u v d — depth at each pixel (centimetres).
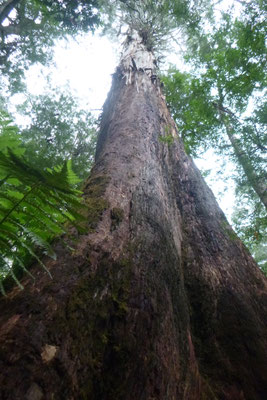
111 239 152
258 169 518
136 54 691
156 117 434
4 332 81
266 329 202
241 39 422
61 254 126
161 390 108
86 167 924
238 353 184
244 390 164
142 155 287
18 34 1019
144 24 847
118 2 1012
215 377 170
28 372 72
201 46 924
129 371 101
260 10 382
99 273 126
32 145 793
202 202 337
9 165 86
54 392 73
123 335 110
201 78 472
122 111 416
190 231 291
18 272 126
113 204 182
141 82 538
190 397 129
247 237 521
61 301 101
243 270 252
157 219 211
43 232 133
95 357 95
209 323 203
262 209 584
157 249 177
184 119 649
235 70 452
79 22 588
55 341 85
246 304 215
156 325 128
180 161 407
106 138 368
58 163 777
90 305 108
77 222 150
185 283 232
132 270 142
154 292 142
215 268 245
